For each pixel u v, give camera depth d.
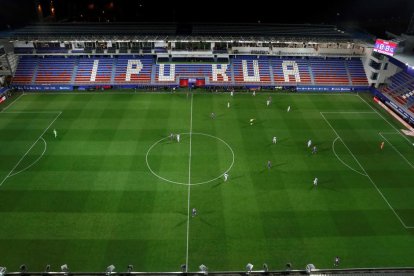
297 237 33.50
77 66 70.19
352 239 33.41
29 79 67.50
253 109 60.50
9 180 40.47
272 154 46.91
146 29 75.31
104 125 53.66
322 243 32.88
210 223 35.00
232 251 31.88
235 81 69.38
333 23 92.75
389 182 41.72
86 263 30.31
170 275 23.08
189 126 53.91
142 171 42.69
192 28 76.44
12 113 56.97
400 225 35.22
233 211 36.62
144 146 48.03
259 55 72.62
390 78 66.81
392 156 47.06
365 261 31.09
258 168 43.84
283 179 41.84
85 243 32.34
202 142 49.47
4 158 44.56
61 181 40.53
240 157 46.09
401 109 57.94
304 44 72.31
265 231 34.16
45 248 31.72
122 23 79.75
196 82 69.31
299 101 64.31
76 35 70.06
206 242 32.78
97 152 46.34
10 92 64.94
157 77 69.38
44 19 88.44
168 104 61.75
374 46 65.94
